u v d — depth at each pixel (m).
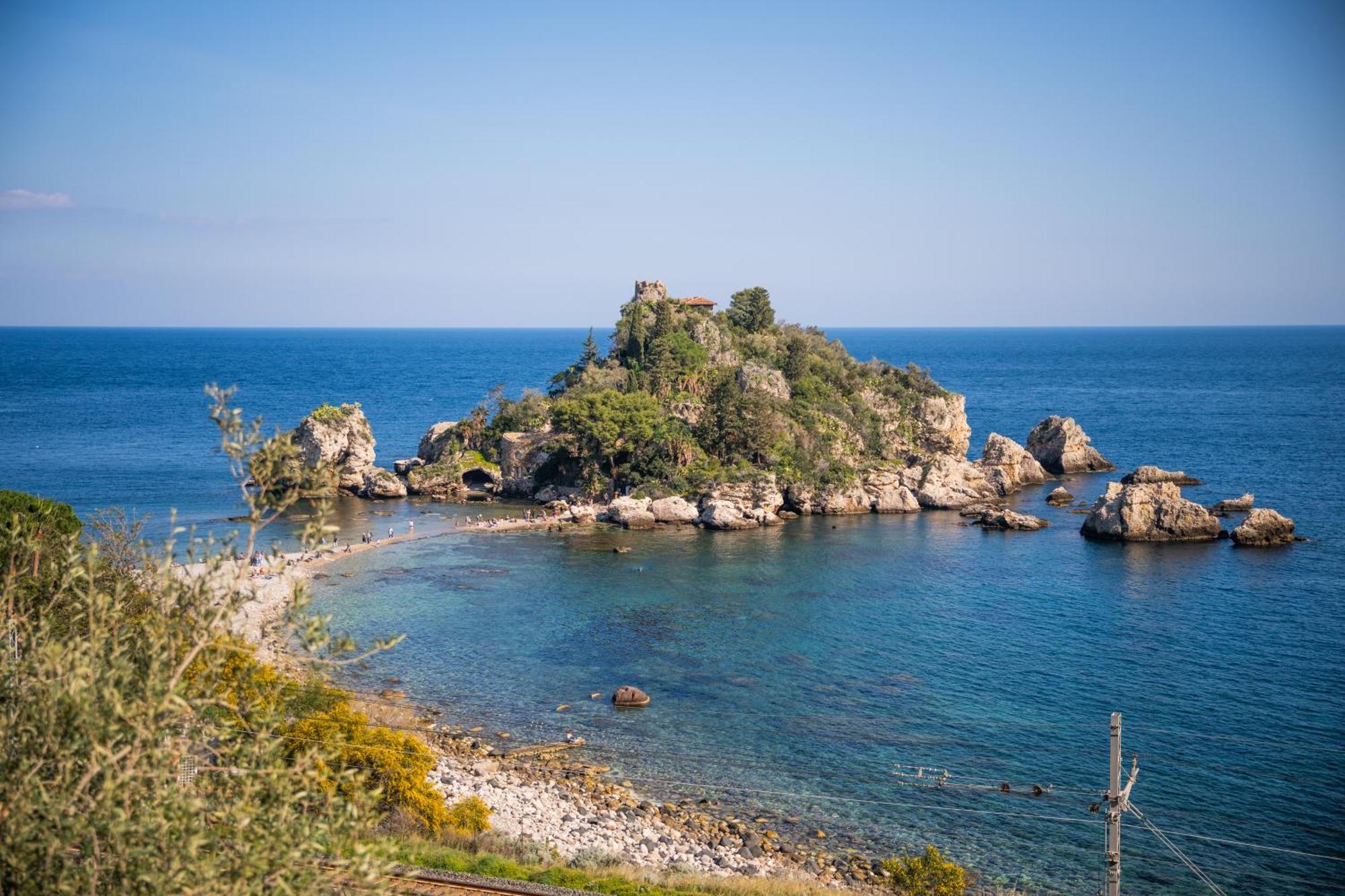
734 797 56.34
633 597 96.25
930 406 170.12
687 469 141.38
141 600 22.47
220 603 21.11
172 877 17.14
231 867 18.30
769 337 181.38
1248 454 192.62
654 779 58.34
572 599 95.31
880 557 114.44
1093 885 47.56
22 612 22.48
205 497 142.00
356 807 20.36
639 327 167.62
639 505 132.88
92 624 20.45
